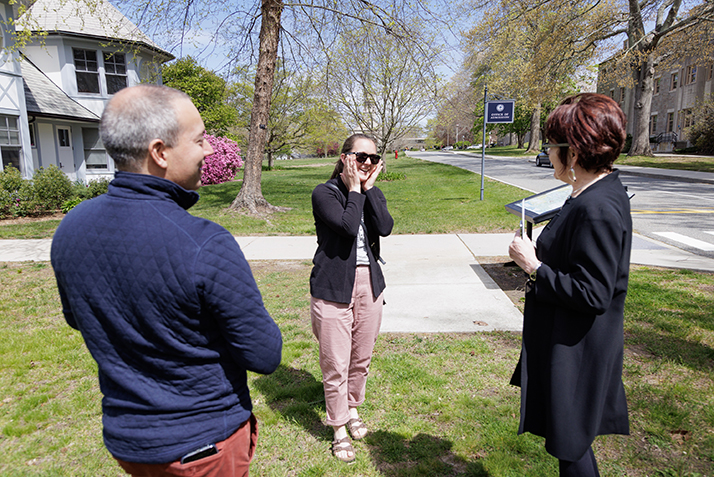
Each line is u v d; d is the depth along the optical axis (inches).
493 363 136.6
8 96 541.0
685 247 280.2
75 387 129.2
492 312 178.1
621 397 61.4
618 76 1009.5
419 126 864.9
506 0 792.3
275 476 92.2
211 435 46.7
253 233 364.2
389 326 166.7
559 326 59.5
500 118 504.1
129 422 45.0
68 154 688.4
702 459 92.8
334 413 96.9
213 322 46.5
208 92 1059.3
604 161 58.6
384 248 293.4
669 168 820.0
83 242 44.4
